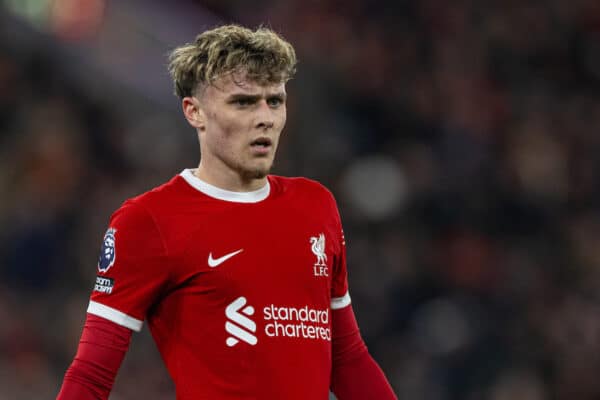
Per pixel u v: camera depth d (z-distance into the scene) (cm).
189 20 4750
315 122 4269
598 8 5278
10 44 4359
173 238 1148
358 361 1301
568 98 4953
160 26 4666
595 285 4028
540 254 4094
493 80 4869
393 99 4516
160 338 1192
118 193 3825
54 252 3550
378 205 4031
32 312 3350
